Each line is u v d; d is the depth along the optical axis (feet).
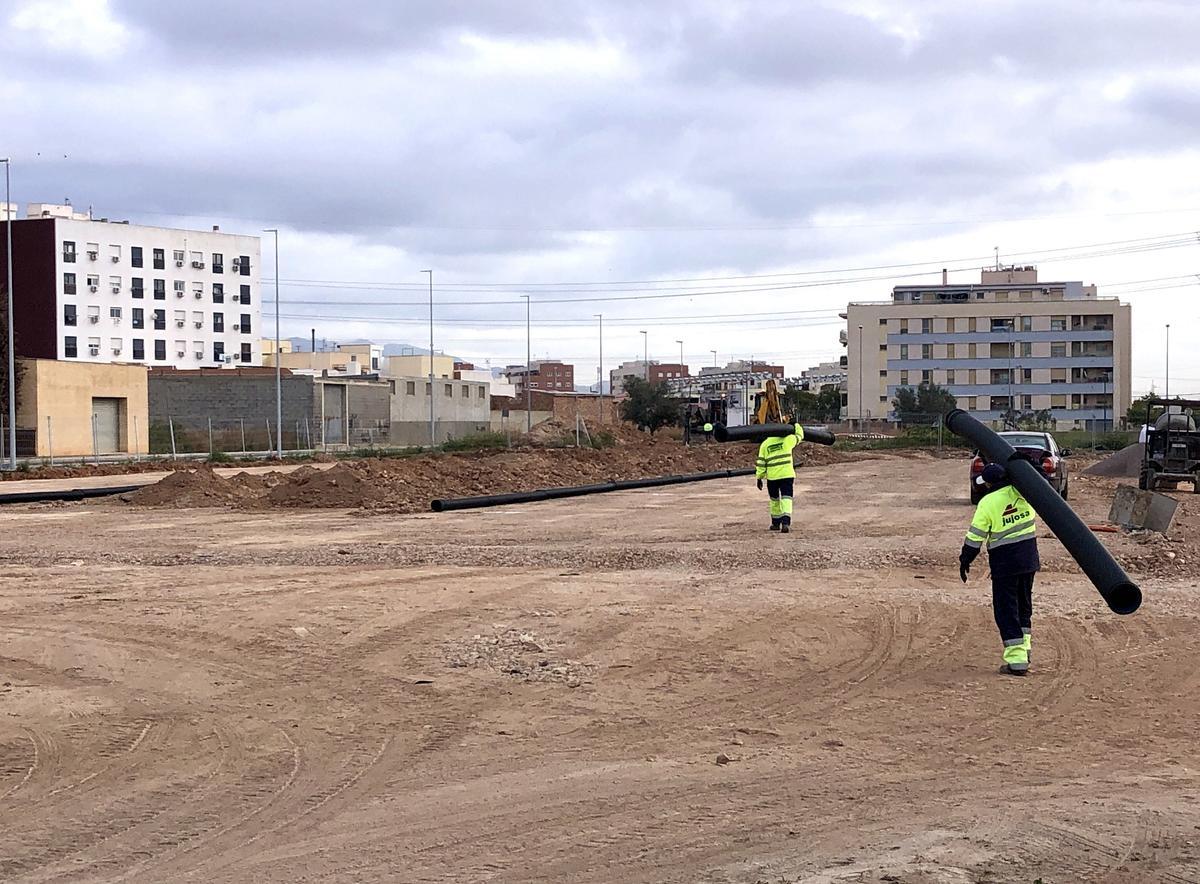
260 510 84.07
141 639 35.96
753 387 271.90
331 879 17.62
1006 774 23.25
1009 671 32.09
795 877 17.33
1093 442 238.48
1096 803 21.11
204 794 21.95
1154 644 35.63
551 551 56.85
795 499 92.94
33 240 317.63
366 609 40.50
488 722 27.14
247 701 29.01
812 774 23.20
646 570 50.26
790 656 33.88
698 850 18.71
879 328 368.27
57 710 27.99
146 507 87.25
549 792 22.00
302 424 246.06
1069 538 30.53
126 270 334.44
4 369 178.40
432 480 97.50
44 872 17.99
